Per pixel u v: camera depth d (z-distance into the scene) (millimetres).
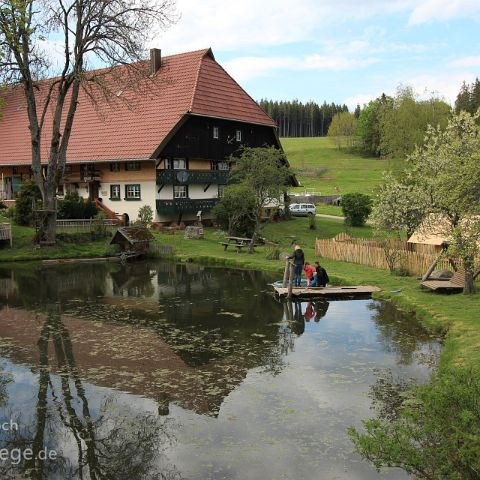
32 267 28656
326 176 98062
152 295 21422
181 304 19750
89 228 35188
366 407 10375
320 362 13094
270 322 17047
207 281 24672
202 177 41969
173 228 38438
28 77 29516
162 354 13734
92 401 10781
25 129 49500
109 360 13258
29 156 46500
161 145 38156
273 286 22547
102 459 8680
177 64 45406
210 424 9734
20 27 24891
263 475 8078
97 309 18938
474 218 15016
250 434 9336
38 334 15609
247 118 45062
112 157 40219
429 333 15523
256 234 32375
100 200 42594
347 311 18422
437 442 6496
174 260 31234
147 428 9609
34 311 18609
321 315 17906
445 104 57062
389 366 12750
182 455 8695
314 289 21031
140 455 8727
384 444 6473
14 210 36938
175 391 11250
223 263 29609
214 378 11992
